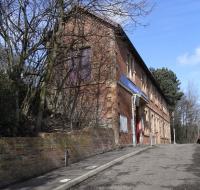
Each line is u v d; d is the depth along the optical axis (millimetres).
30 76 16047
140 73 33625
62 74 19984
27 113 15602
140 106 32781
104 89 23438
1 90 12781
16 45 15375
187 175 12969
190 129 80500
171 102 70062
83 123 21703
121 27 19047
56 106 20188
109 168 15211
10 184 11914
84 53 23266
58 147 15125
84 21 18406
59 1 15758
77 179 12344
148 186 11438
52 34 15961
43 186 11516
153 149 22453
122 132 24609
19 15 15438
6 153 11906
